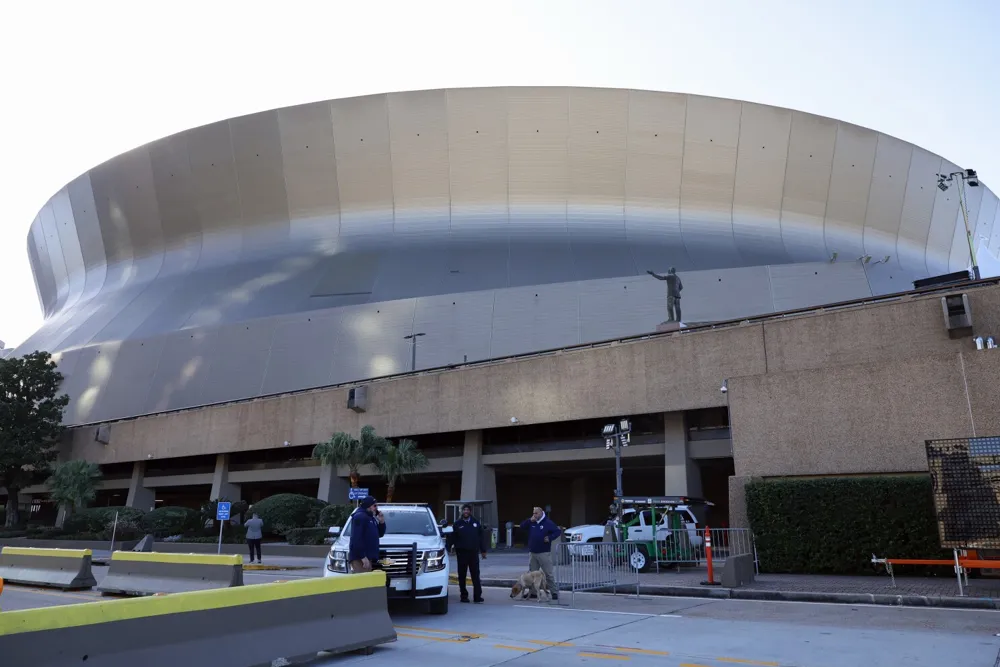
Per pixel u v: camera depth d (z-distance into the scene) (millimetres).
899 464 17391
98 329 62844
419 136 62656
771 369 25828
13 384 50375
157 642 6324
